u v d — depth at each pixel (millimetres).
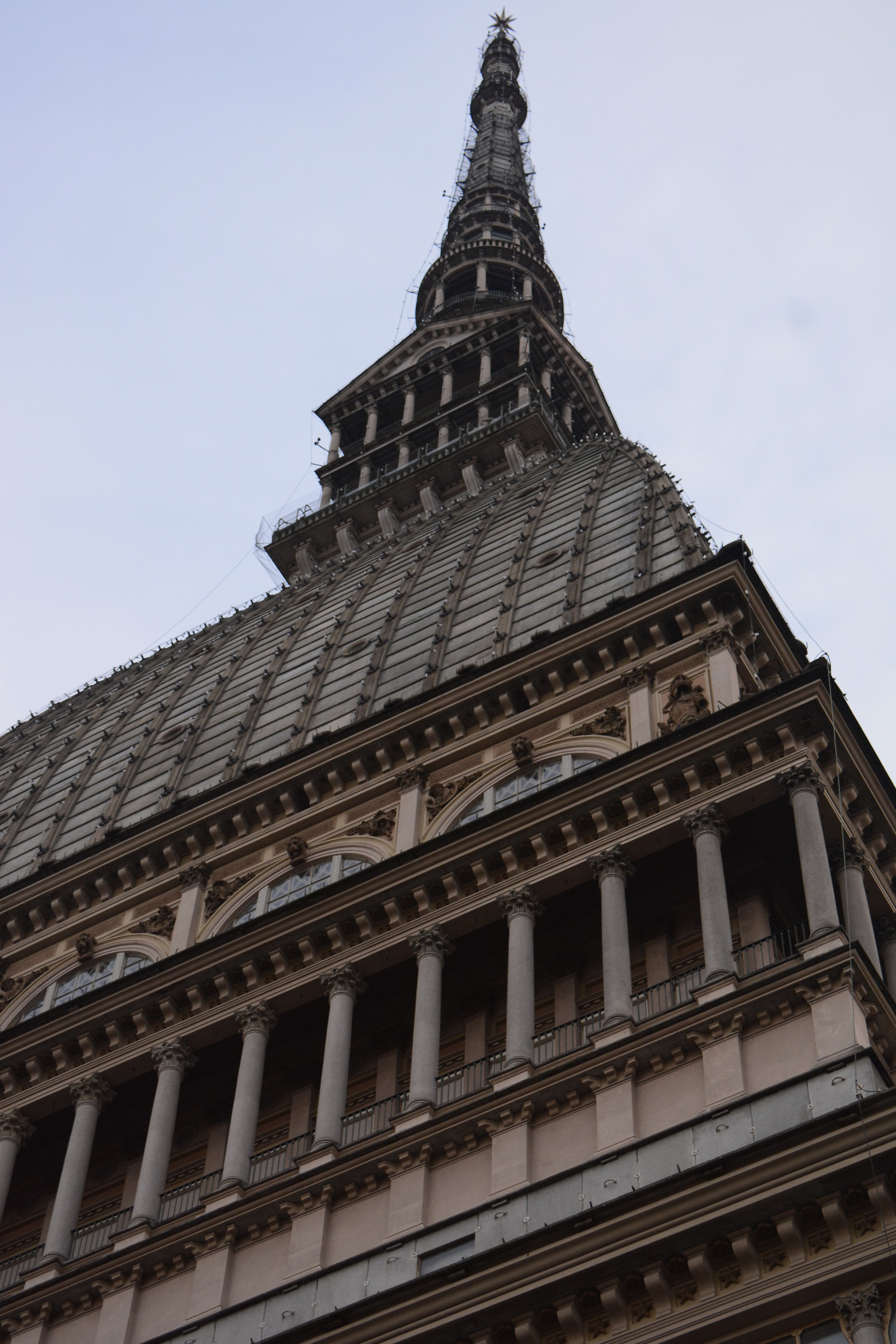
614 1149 45469
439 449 116500
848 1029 45031
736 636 63500
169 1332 48094
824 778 54125
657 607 64438
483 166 161125
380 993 57906
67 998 67875
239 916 66500
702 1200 41062
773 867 54531
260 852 68812
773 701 54781
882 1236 39469
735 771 54719
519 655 66625
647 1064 47469
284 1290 47188
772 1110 43500
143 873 71188
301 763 69375
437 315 141375
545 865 55844
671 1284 41031
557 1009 54344
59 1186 58656
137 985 60594
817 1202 40250
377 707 75562
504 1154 47719
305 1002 58094
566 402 126875
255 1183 53688
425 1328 42406
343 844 66312
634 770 55594
